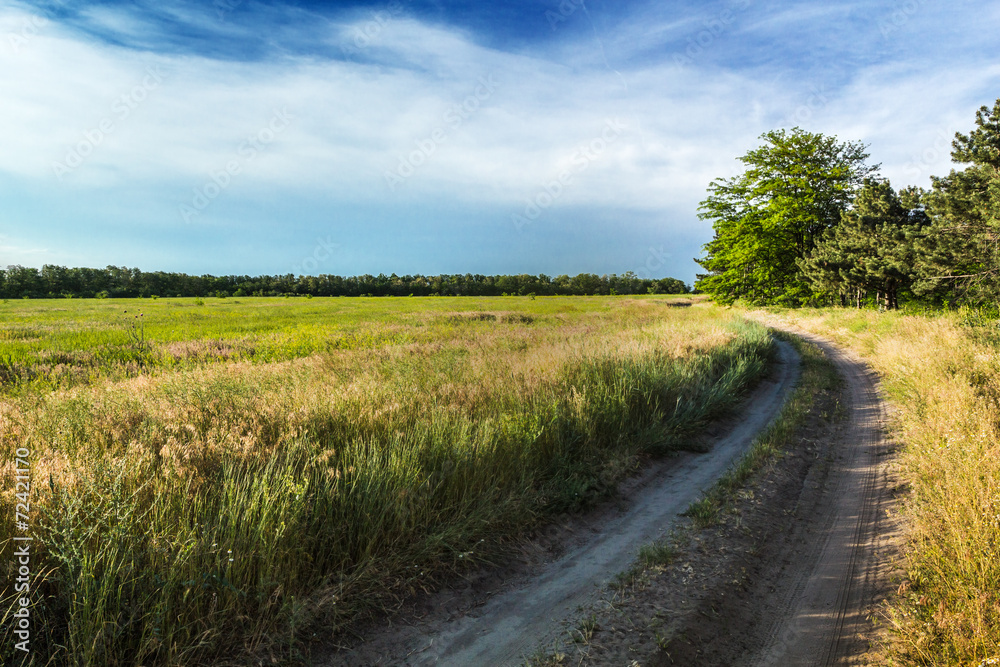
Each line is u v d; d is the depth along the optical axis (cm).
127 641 286
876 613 363
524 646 335
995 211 1747
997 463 482
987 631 295
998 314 1938
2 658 254
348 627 340
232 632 309
